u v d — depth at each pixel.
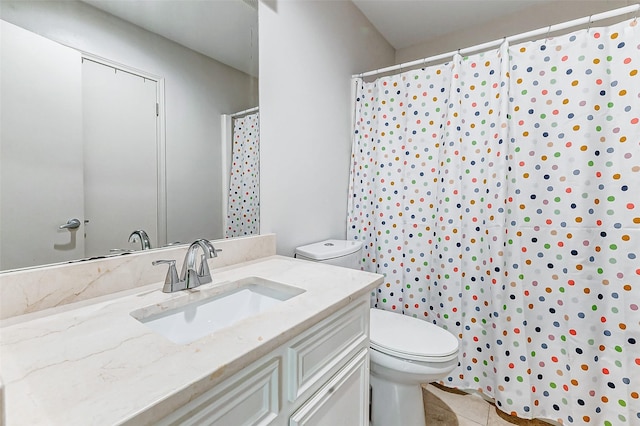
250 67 1.27
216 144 1.16
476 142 1.54
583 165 1.29
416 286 1.75
